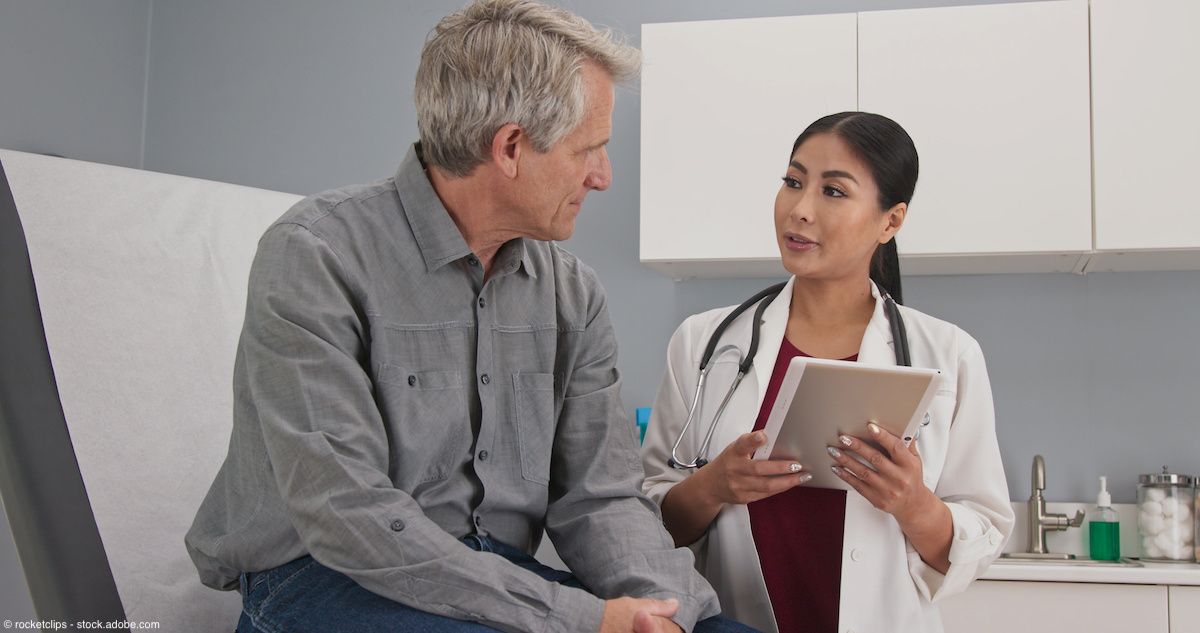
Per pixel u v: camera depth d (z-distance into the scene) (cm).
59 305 149
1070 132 260
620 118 323
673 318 315
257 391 116
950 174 264
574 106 121
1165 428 288
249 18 353
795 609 150
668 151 278
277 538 119
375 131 342
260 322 116
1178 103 256
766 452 138
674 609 116
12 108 295
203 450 157
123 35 344
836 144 151
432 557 109
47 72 309
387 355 122
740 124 275
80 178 157
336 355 115
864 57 270
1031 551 281
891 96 268
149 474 150
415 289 125
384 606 110
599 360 146
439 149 124
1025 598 237
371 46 346
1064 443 292
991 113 263
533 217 126
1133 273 293
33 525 84
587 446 140
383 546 108
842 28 272
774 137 273
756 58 276
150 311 157
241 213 174
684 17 324
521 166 123
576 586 132
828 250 151
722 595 153
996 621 238
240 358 124
